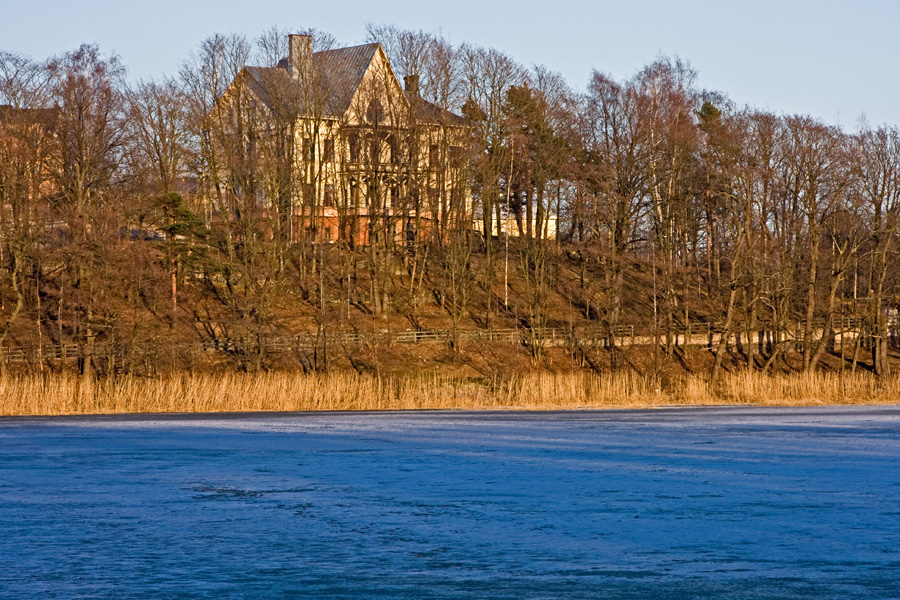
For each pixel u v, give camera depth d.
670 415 83.25
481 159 152.75
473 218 160.25
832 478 40.03
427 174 149.75
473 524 29.92
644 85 150.75
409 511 32.19
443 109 152.00
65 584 22.81
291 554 25.86
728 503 33.62
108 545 27.09
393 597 21.58
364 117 151.88
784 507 32.75
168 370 119.38
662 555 25.56
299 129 152.00
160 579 23.25
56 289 129.75
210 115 148.25
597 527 29.36
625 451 51.06
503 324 149.12
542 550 26.23
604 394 103.88
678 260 158.12
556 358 139.62
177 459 47.91
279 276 143.88
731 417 80.12
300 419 78.25
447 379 123.06
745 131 142.75
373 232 148.12
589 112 154.12
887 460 46.78
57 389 93.56
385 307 143.38
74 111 135.88
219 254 147.50
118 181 141.12
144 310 132.38
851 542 27.06
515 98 154.25
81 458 48.56
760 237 144.25
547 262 159.75
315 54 154.62
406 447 53.66
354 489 37.19
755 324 144.12
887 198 140.12
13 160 127.12
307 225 160.12
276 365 126.88
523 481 39.34
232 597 21.62
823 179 141.75
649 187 147.62
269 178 145.50
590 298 153.00
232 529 29.28
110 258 125.75
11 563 24.95
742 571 23.77
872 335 141.38
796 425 70.44
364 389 100.56
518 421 75.50
